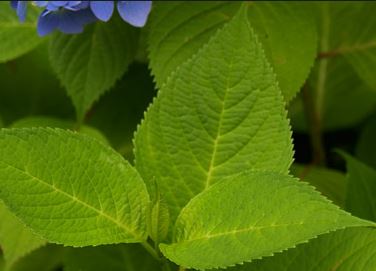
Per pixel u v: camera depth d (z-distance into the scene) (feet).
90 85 2.97
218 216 2.18
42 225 2.20
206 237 2.19
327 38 3.29
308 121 3.41
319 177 3.13
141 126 2.39
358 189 2.75
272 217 2.10
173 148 2.39
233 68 2.36
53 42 2.98
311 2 3.09
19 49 3.05
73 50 2.98
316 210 2.07
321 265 2.29
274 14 2.87
